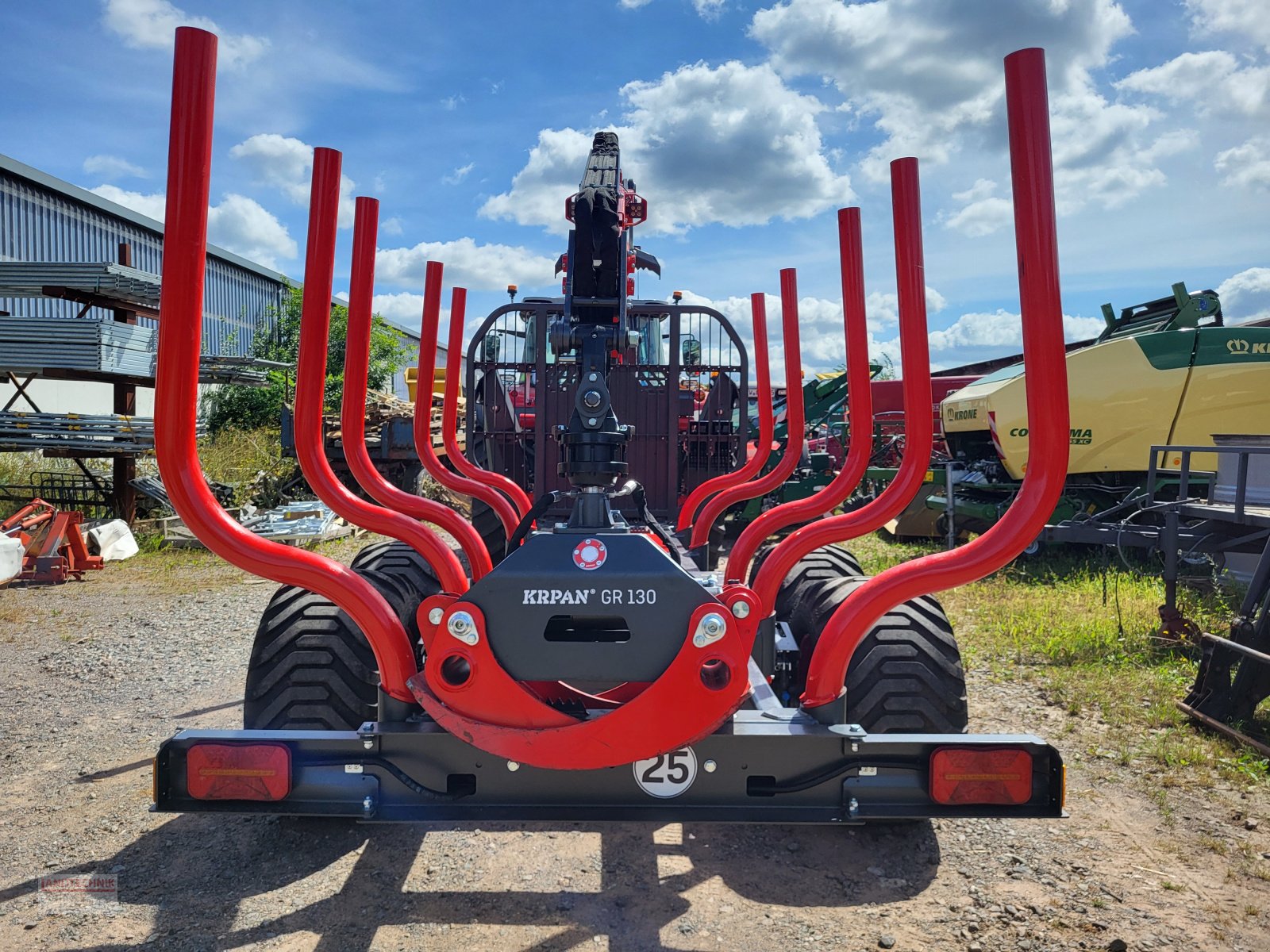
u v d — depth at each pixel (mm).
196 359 2154
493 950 2375
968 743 2164
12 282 10453
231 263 22547
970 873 2824
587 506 2488
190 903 2623
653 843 3051
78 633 6285
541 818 2209
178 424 2133
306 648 2924
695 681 2076
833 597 3268
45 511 8930
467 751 2236
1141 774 3586
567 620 2502
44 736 4121
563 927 2502
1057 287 2029
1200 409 8031
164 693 4840
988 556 2189
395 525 2594
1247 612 4168
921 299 2553
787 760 2230
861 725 2857
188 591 7914
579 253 4246
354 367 2930
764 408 4602
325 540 10305
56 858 2912
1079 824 3150
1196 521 6410
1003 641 5625
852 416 3131
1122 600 6492
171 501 2184
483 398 5414
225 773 2172
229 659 5562
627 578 2102
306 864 2877
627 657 2105
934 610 3066
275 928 2482
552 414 5082
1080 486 8477
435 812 2207
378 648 2303
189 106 2000
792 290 4160
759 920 2543
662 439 5066
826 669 2291
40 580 8195
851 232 3082
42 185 16766
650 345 6125
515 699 2105
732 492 4129
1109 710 4309
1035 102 1986
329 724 2873
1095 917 2541
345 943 2404
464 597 2125
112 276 10406
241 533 2238
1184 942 2410
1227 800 3332
